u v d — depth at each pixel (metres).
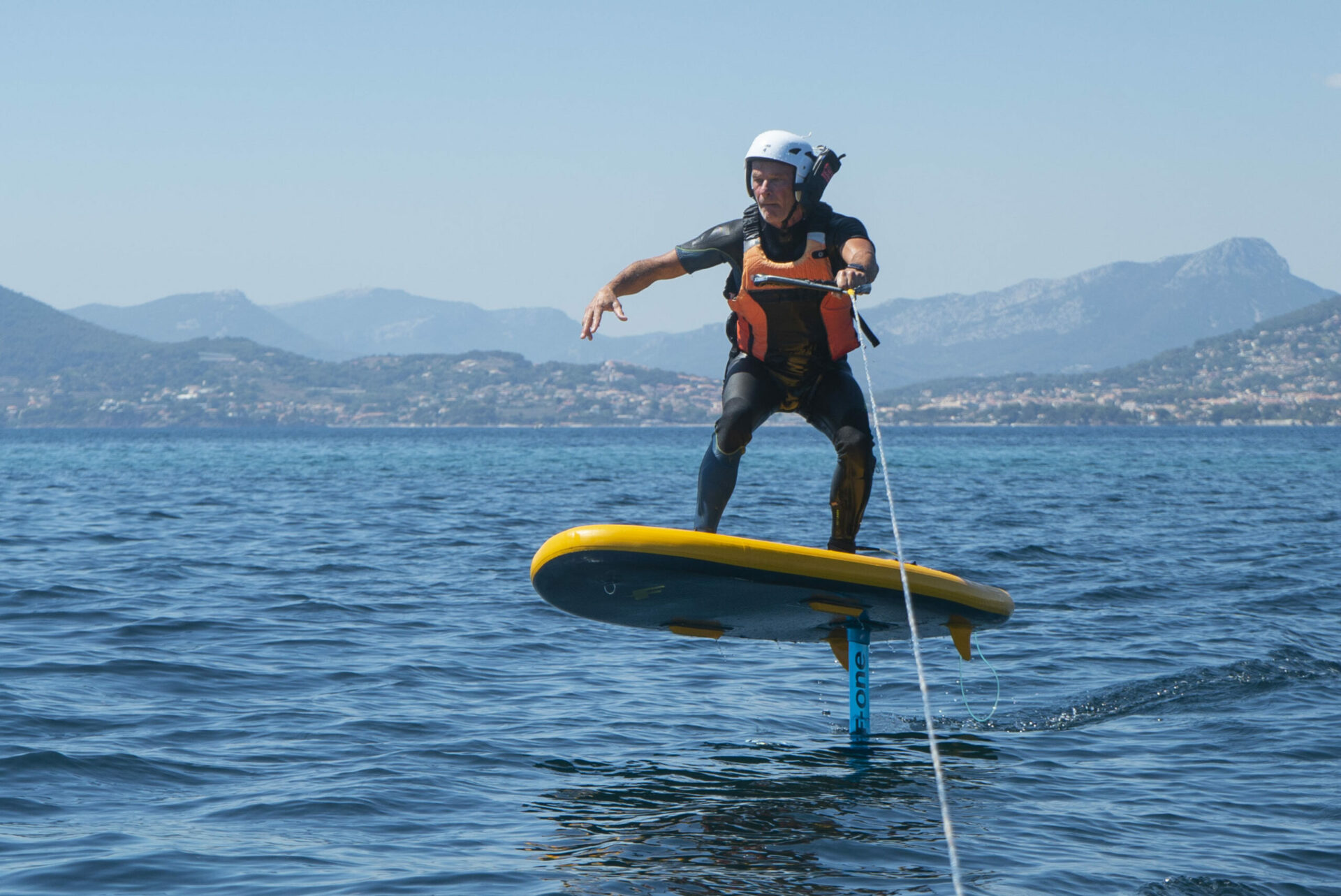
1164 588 23.17
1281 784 10.08
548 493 57.91
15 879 7.49
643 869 7.84
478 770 10.40
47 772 9.88
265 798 9.40
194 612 18.89
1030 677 14.94
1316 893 7.55
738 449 9.67
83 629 17.05
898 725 12.52
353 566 25.75
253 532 34.41
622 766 10.65
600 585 9.28
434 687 13.88
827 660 16.09
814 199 9.10
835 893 7.41
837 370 9.74
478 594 21.72
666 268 9.60
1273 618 19.42
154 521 38.56
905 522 39.97
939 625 10.76
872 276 8.78
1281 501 52.81
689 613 10.27
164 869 7.71
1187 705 13.27
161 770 10.12
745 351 9.78
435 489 61.84
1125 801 9.61
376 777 10.02
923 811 9.27
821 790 9.88
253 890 7.35
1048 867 7.95
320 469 93.25
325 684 13.87
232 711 12.38
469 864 7.90
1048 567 26.69
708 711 13.02
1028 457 127.75
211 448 170.75
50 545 29.98
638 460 118.00
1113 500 53.00
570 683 14.36
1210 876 7.79
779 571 8.93
